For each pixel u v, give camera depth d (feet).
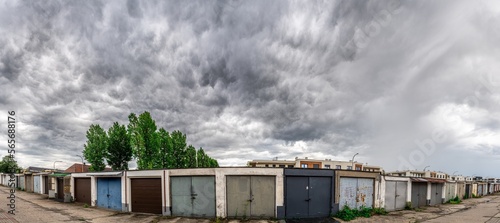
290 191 51.83
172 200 54.08
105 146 112.78
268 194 51.01
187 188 53.42
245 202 50.78
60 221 45.27
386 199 64.44
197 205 52.24
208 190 52.08
